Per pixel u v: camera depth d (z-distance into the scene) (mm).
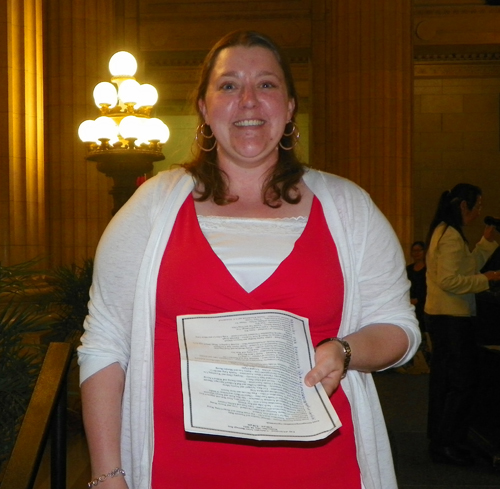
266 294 1710
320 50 13164
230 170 1881
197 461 1666
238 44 1871
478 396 5695
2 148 6719
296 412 1539
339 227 1812
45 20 10117
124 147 7016
